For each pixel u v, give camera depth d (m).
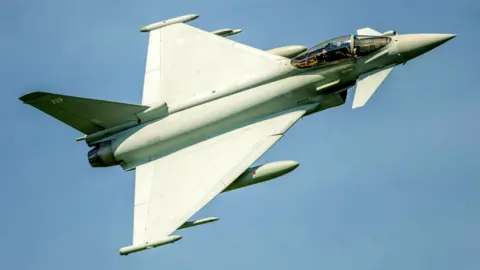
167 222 95.38
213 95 102.50
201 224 95.38
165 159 101.81
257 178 97.06
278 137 98.88
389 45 100.25
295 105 101.62
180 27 113.44
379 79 100.31
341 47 99.94
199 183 97.69
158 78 108.38
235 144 99.88
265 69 102.31
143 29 115.25
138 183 100.50
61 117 102.31
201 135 101.81
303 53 101.31
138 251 93.88
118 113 102.38
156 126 102.31
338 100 102.62
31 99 99.88
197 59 107.88
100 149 103.69
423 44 99.88
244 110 101.00
